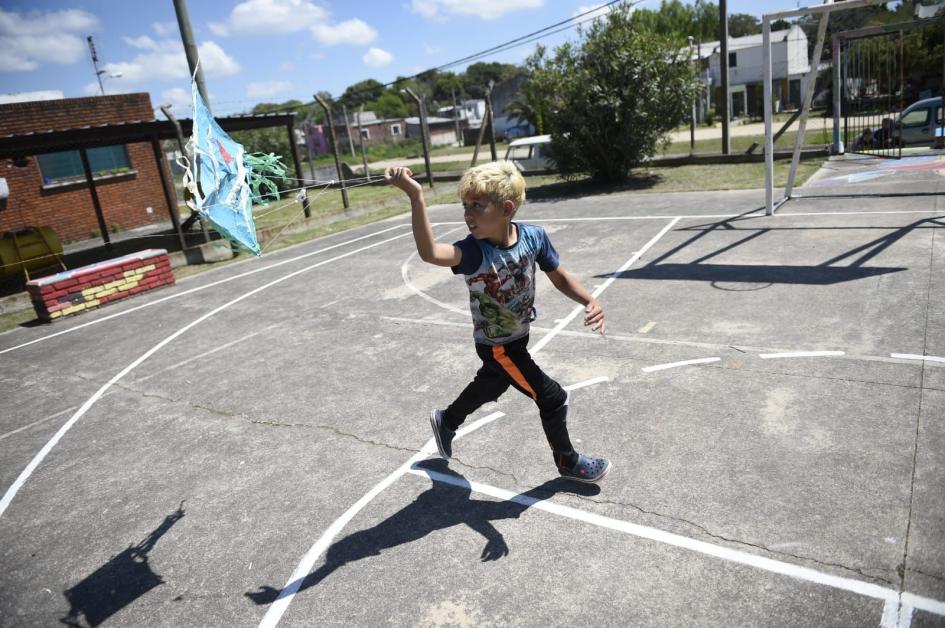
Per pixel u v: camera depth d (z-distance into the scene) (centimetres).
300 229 1602
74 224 1902
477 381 325
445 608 278
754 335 542
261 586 308
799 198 1132
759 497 327
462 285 861
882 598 254
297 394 548
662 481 351
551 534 319
